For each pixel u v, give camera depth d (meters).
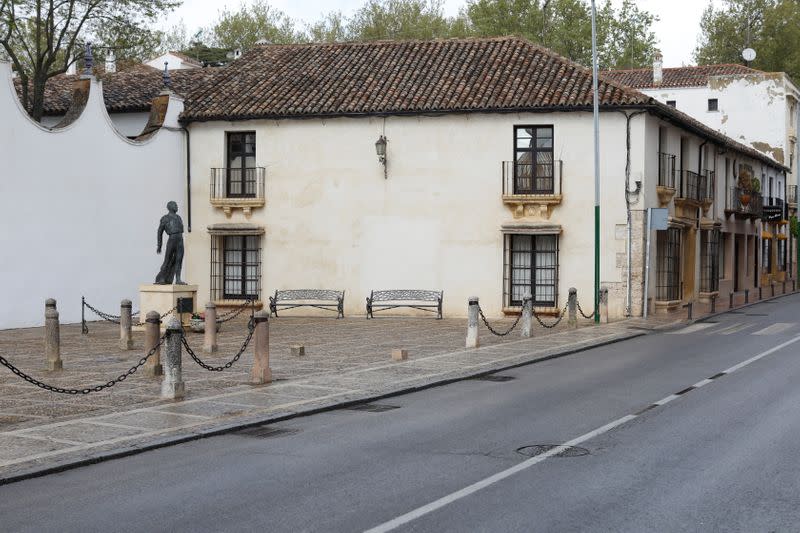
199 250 29.48
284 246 28.92
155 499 7.23
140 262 27.88
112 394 12.70
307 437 9.87
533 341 20.27
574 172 26.61
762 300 35.53
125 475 8.13
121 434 9.83
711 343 19.91
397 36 56.66
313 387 13.38
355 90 28.88
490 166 27.22
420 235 27.84
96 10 31.50
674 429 9.90
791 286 47.47
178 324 12.36
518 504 6.89
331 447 9.27
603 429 9.97
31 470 8.15
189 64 44.94
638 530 6.20
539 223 26.73
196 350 18.44
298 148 28.72
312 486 7.57
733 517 6.50
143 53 34.75
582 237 26.61
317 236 28.66
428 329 23.75
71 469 8.41
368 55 31.17
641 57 60.81
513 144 27.11
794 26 62.62
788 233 54.12
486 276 27.36
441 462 8.44
